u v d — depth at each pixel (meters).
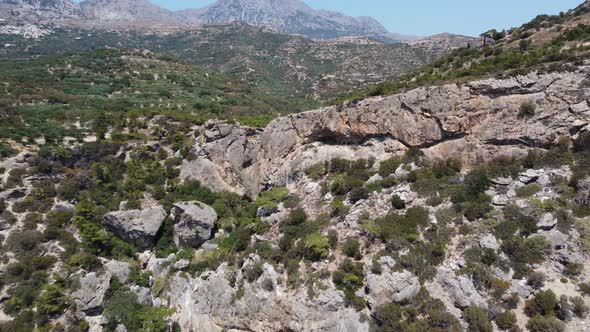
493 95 33.56
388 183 34.75
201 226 43.28
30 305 36.03
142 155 53.72
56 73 106.38
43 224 42.78
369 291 27.44
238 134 51.84
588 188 26.95
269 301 30.30
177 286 38.03
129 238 43.56
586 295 22.91
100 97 85.81
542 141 30.97
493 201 29.36
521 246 25.72
